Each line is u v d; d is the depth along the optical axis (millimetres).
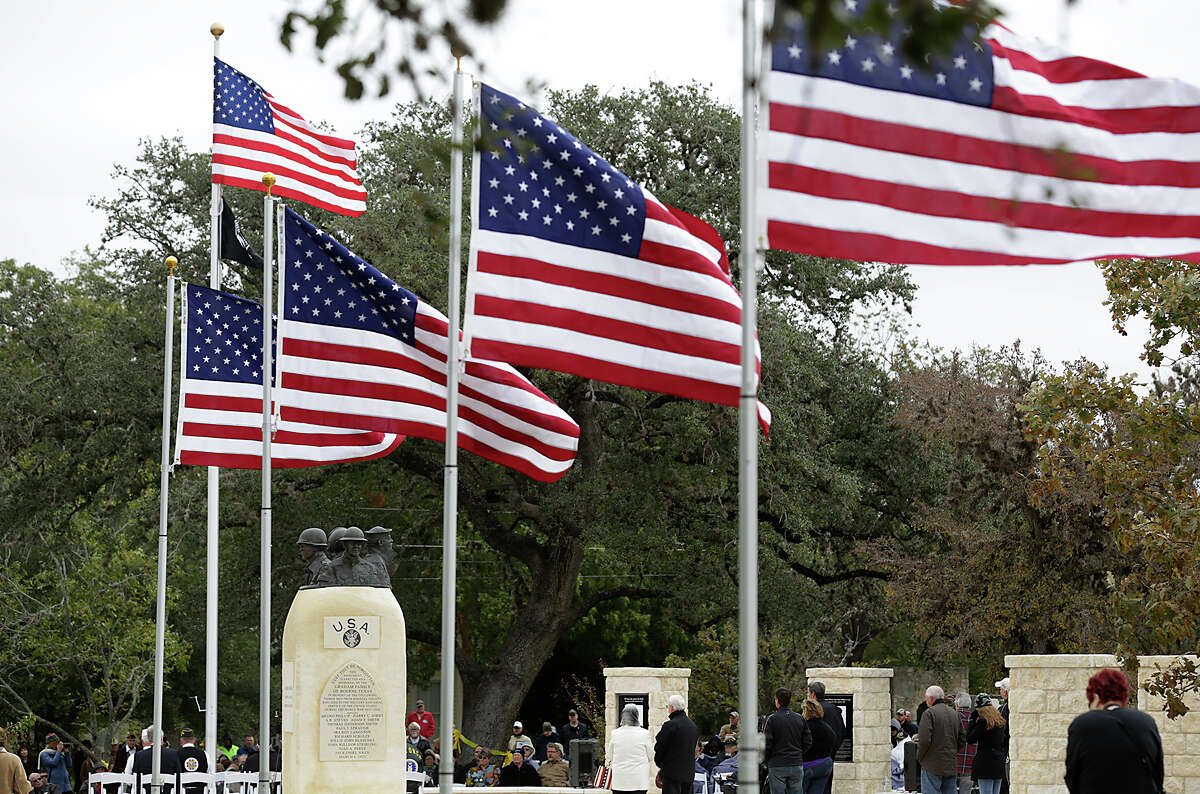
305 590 21109
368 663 20922
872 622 51750
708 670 51844
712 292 15586
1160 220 12852
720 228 42344
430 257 40500
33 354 50125
